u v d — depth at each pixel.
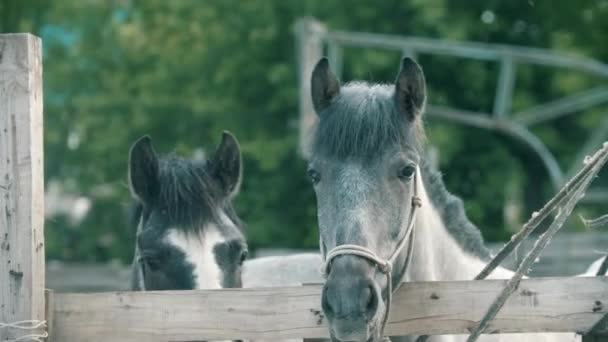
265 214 19.34
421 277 5.04
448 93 20.16
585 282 4.54
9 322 4.62
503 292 4.51
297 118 20.62
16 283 4.63
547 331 4.55
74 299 4.75
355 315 4.26
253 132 20.89
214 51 21.77
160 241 5.85
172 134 22.31
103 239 24.25
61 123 27.00
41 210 4.70
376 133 4.57
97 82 27.22
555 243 12.86
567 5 21.12
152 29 24.02
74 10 27.58
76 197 25.61
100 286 16.91
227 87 21.34
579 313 4.53
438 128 18.95
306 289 4.63
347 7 20.16
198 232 5.88
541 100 20.80
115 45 27.05
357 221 4.42
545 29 21.48
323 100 4.85
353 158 4.56
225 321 4.67
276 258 7.85
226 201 6.39
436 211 5.37
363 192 4.48
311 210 19.05
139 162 6.16
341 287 4.29
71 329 4.75
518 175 20.08
